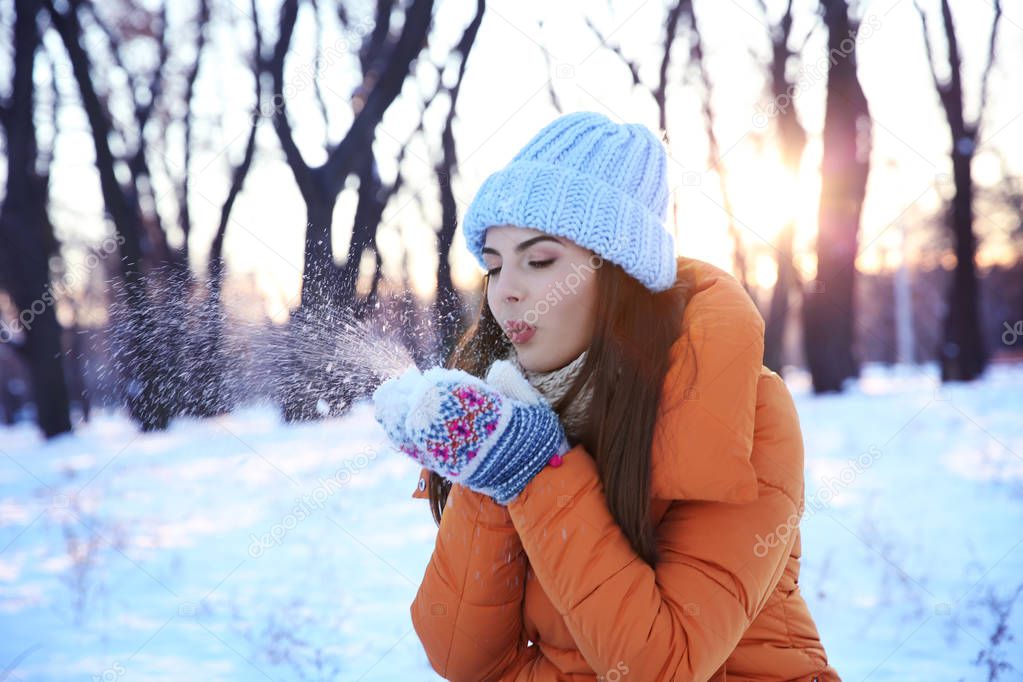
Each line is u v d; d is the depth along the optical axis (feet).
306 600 14.85
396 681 11.18
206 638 13.10
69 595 15.78
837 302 56.85
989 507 21.29
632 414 4.72
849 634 12.64
